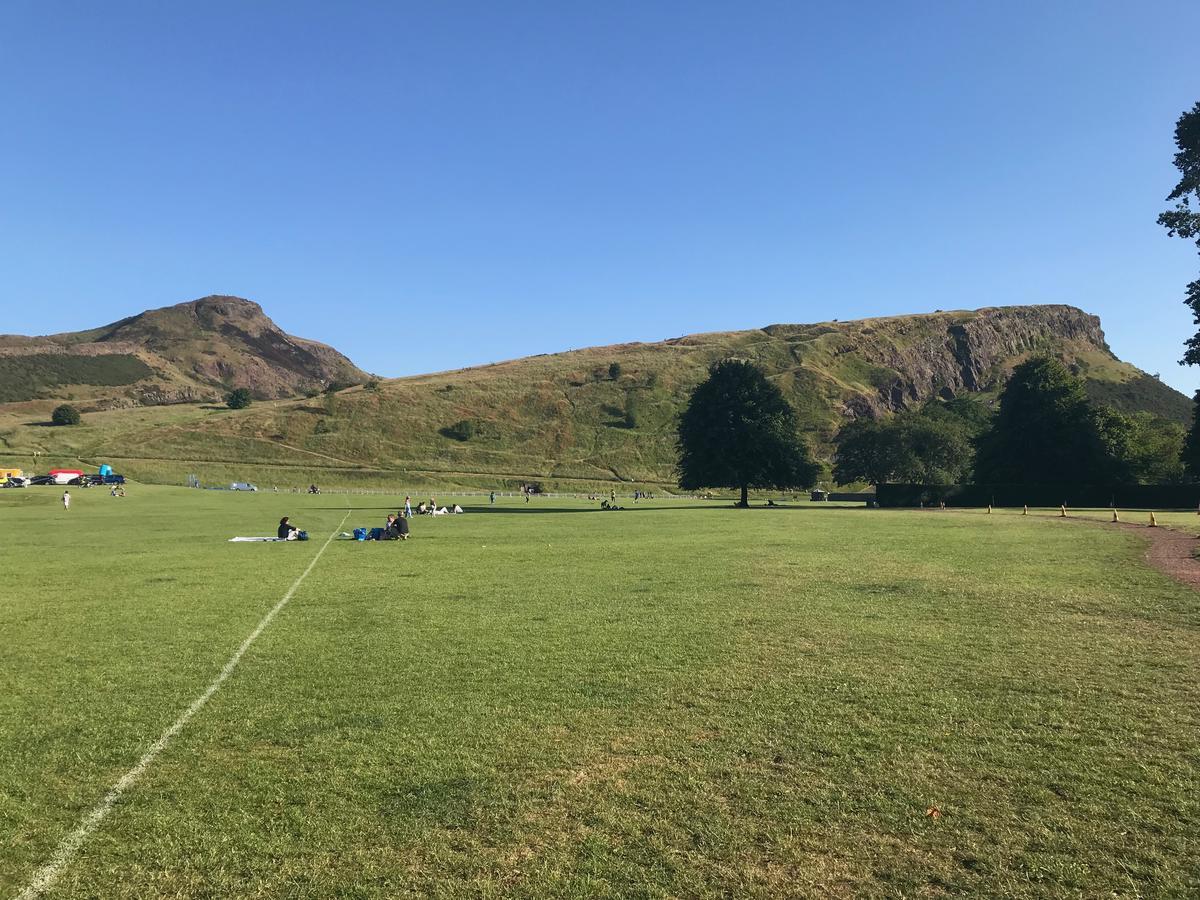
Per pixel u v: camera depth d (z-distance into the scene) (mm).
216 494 78875
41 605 13539
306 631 11086
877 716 6926
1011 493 62375
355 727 6797
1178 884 4094
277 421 129500
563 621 11656
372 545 26406
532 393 150875
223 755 6152
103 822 5000
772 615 11945
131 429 127625
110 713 7262
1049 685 7879
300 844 4672
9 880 4305
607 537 28781
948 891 4070
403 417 134875
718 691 7770
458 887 4164
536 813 5035
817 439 143875
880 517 43219
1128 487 58719
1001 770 5645
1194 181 43031
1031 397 68688
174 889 4215
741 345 197000
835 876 4230
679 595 14062
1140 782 5398
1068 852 4453
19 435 121562
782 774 5609
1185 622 11148
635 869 4320
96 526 36531
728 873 4266
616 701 7465
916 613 12039
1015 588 14453
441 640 10367
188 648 10023
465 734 6570
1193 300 44875
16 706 7496
